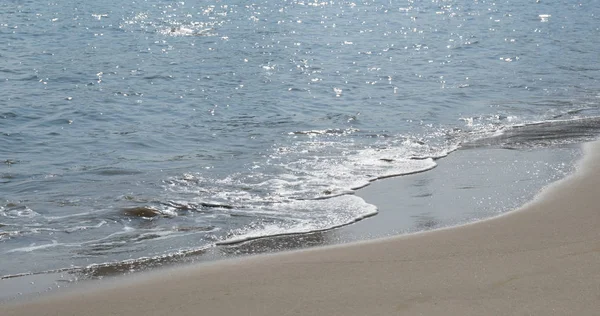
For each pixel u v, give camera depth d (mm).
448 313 5875
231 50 27297
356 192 10195
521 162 11734
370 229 8516
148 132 14555
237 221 8969
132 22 37281
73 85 20141
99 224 8945
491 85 19547
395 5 49062
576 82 19891
